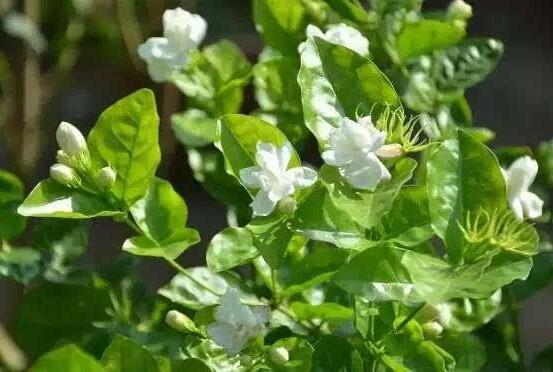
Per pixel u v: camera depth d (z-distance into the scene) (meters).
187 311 0.66
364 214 0.53
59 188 0.58
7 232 0.67
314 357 0.57
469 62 0.70
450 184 0.55
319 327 0.61
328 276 0.60
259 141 0.55
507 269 0.54
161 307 0.67
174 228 0.59
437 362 0.56
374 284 0.54
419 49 0.68
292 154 0.56
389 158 0.55
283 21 0.69
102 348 0.64
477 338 0.64
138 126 0.58
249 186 0.55
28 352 0.68
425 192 0.57
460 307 0.62
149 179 0.59
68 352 0.51
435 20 0.67
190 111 0.71
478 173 0.55
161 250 0.59
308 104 0.56
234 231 0.57
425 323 0.58
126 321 0.67
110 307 0.67
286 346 0.56
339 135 0.53
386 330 0.58
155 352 0.62
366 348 0.58
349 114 0.57
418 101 0.69
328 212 0.56
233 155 0.56
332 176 0.54
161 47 0.64
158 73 0.65
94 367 0.51
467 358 0.62
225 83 0.71
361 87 0.57
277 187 0.54
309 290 0.63
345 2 0.69
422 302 0.54
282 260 0.56
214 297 0.60
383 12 0.69
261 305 0.57
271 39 0.70
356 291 0.53
